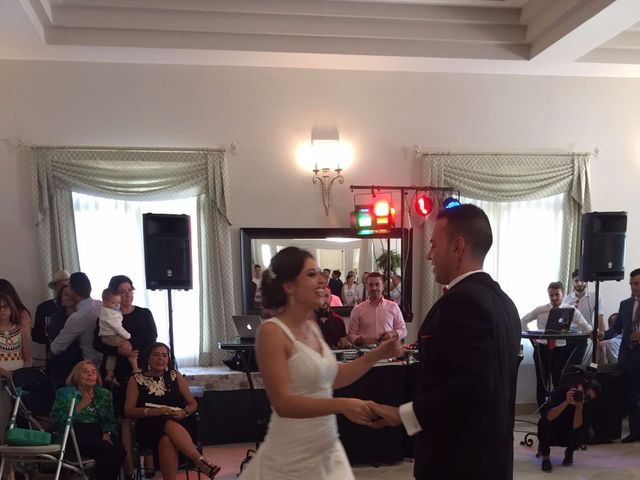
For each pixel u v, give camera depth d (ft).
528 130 19.80
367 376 13.88
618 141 20.25
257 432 14.30
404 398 14.05
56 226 17.25
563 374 14.75
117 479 12.07
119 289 14.11
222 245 18.06
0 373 13.44
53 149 17.28
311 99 18.70
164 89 17.97
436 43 17.57
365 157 19.01
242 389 16.67
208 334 17.99
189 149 18.03
